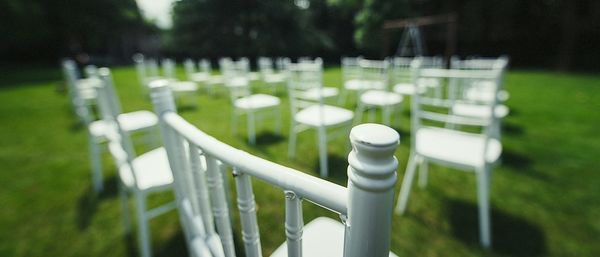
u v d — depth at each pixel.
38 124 3.69
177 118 0.69
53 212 1.74
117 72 11.11
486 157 1.27
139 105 4.89
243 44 17.58
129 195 1.89
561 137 2.78
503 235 1.43
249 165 0.45
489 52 12.75
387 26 9.82
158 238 1.51
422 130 1.68
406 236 1.45
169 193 1.93
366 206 0.33
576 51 10.51
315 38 17.86
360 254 0.36
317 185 0.39
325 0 18.86
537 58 11.77
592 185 1.86
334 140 2.91
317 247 0.75
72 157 2.58
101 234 1.54
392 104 3.00
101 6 15.70
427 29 13.26
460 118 2.17
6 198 1.90
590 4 9.84
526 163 2.21
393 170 0.31
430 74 1.34
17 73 10.80
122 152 1.39
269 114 3.98
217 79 5.82
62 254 1.42
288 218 0.45
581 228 1.47
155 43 22.66
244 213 0.53
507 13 11.38
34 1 12.50
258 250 0.57
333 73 10.38
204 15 17.02
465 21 12.27
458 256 1.32
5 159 2.54
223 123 3.66
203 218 0.74
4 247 1.46
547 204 1.68
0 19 11.66
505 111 2.21
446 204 1.71
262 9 16.48
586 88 5.80
